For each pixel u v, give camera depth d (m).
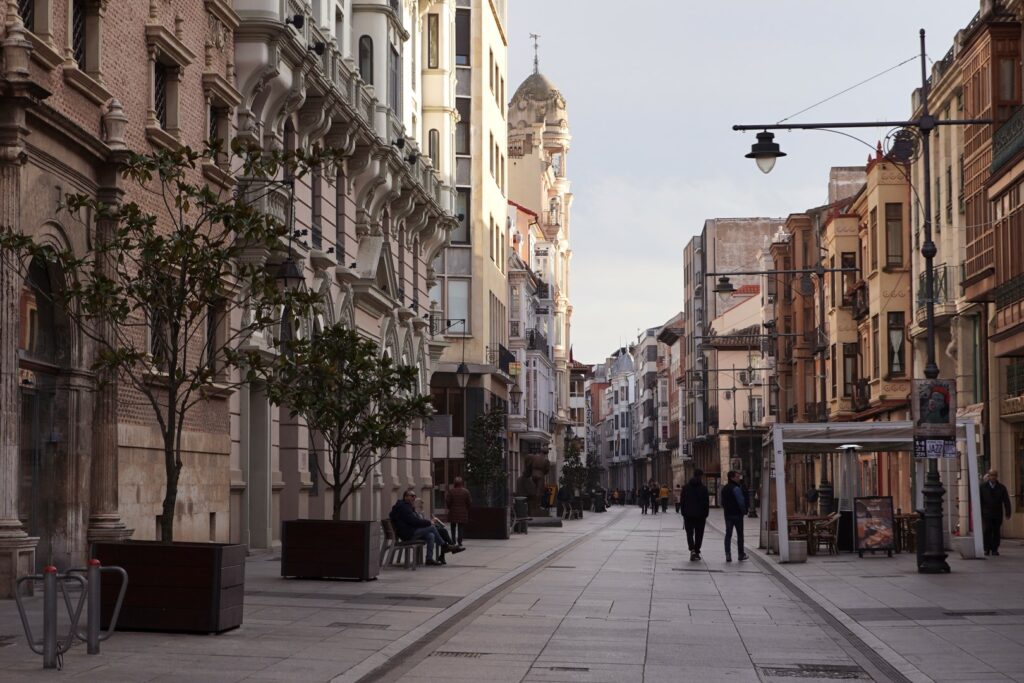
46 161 19.67
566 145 123.12
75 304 20.56
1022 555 32.00
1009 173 35.97
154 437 24.14
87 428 21.20
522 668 13.66
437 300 66.94
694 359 136.38
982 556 30.52
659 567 29.66
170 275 16.00
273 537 33.16
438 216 51.78
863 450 34.44
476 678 12.97
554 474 113.88
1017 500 40.47
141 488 23.58
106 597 15.05
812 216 83.69
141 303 15.61
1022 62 38.25
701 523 32.03
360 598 20.41
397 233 47.59
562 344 119.94
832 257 66.56
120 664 12.82
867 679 13.30
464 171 67.69
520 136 112.38
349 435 25.20
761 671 13.73
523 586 24.02
